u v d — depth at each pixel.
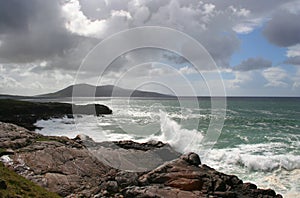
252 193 12.41
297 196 13.20
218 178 12.64
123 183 11.59
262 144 24.02
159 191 10.79
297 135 29.84
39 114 44.38
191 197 10.59
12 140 15.37
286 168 16.78
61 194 10.74
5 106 43.72
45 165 12.63
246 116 52.81
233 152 19.86
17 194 8.79
